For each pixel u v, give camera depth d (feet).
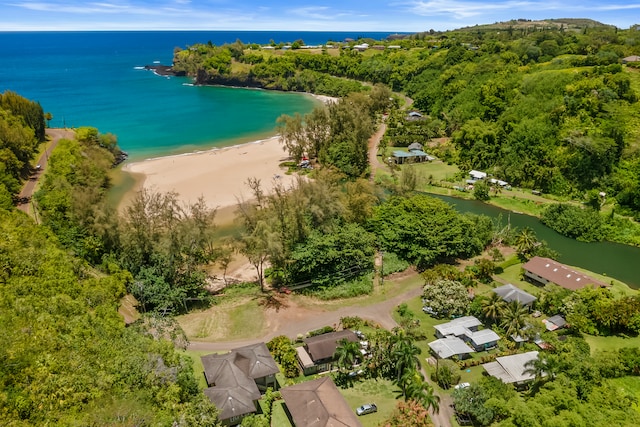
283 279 241.96
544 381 163.22
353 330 202.18
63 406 123.54
